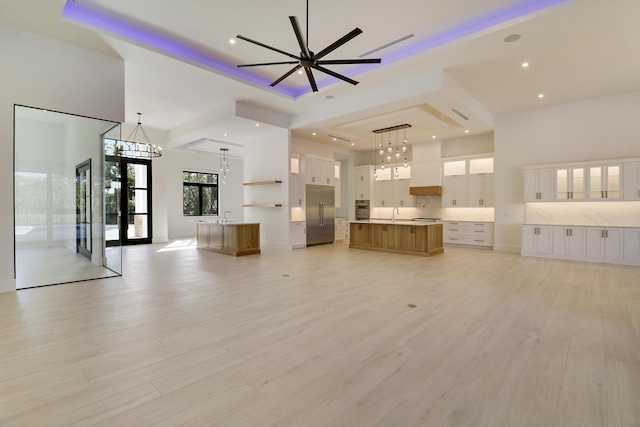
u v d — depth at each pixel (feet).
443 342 8.50
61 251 21.59
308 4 12.37
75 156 20.01
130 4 12.43
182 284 14.80
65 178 20.36
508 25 12.90
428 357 7.66
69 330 9.25
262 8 12.70
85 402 5.85
